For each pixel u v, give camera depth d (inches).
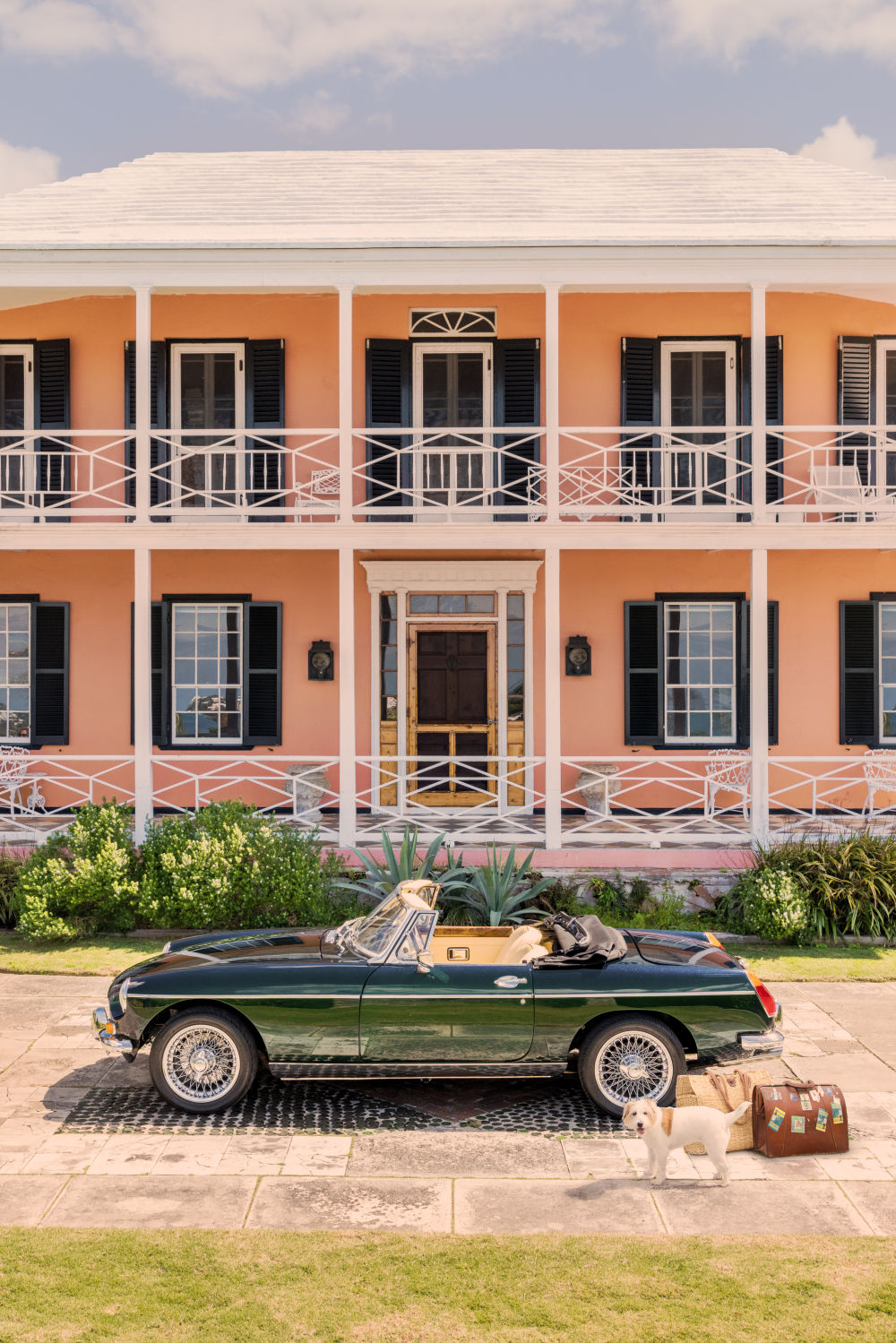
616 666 526.0
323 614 527.8
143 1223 197.9
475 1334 161.3
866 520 518.3
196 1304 169.5
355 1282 176.6
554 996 247.0
